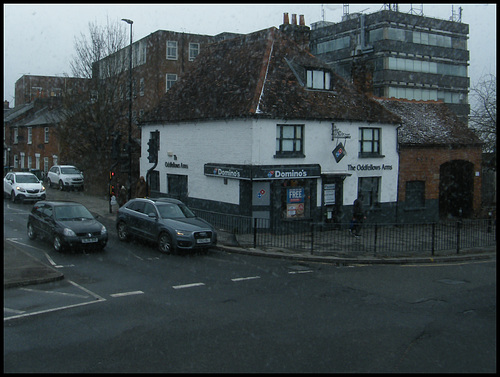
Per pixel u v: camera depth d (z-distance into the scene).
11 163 51.69
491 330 8.12
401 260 14.63
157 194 25.30
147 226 15.71
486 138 27.59
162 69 38.84
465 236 16.94
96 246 14.65
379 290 11.00
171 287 10.77
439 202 25.66
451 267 14.11
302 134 19.69
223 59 23.91
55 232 14.62
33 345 7.05
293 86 20.44
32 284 10.73
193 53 40.28
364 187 21.86
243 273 12.49
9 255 13.19
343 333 7.81
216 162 20.28
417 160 23.23
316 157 20.03
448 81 68.31
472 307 9.63
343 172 20.75
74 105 30.30
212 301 9.65
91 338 7.37
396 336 7.71
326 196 20.52
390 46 62.81
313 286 11.23
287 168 18.88
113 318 8.42
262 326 8.09
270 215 18.95
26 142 46.72
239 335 7.60
